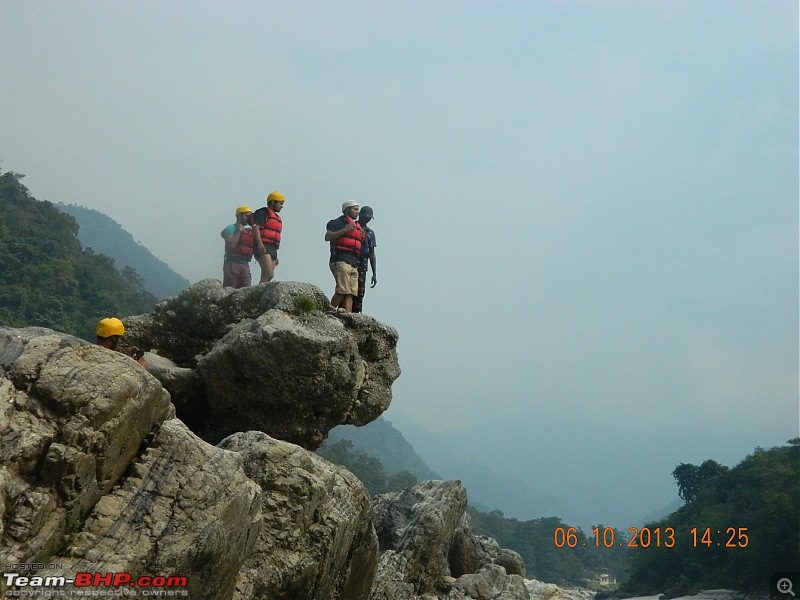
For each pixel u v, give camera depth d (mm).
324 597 10977
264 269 16859
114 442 7695
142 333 14531
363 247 17094
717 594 88062
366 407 14516
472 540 23031
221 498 8305
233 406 13414
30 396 7445
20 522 6934
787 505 82562
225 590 8828
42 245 131125
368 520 12039
